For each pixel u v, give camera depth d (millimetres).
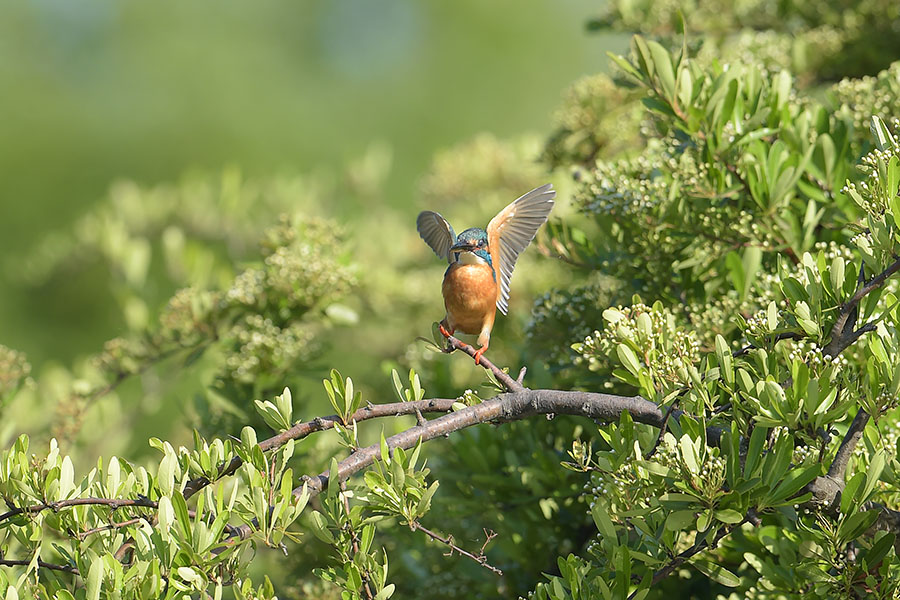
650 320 7316
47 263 20578
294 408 11664
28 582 6602
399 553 11328
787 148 9414
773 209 8844
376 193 20438
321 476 6855
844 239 9320
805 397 6121
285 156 41469
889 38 13070
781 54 12547
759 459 6254
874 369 6219
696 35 14000
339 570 6727
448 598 10727
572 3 47812
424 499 6480
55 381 15086
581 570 6613
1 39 41188
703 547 6582
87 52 42562
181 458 6855
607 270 10156
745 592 7543
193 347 12422
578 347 8031
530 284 15844
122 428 14672
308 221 12312
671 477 6172
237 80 41938
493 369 7426
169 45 42219
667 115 9227
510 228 7828
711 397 7000
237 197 19531
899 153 6824
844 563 6453
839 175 9172
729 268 9219
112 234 18141
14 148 39719
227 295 12125
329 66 44750
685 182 9164
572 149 13203
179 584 6156
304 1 44688
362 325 19016
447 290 7457
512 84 45906
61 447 12367
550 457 9773
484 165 18078
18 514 6746
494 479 10156
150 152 40906
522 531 10102
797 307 6559
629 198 9531
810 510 6535
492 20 46062
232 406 11484
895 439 7215
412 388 7301
